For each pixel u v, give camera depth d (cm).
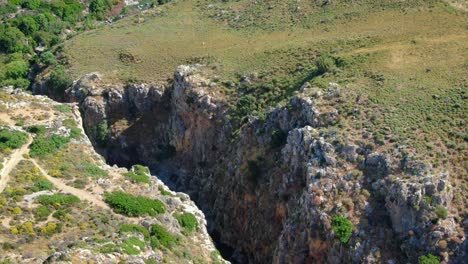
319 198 6738
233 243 8331
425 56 8719
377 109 7638
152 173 10238
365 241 6234
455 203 6250
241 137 8888
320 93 8169
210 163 9588
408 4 10694
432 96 7669
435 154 6712
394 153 6819
